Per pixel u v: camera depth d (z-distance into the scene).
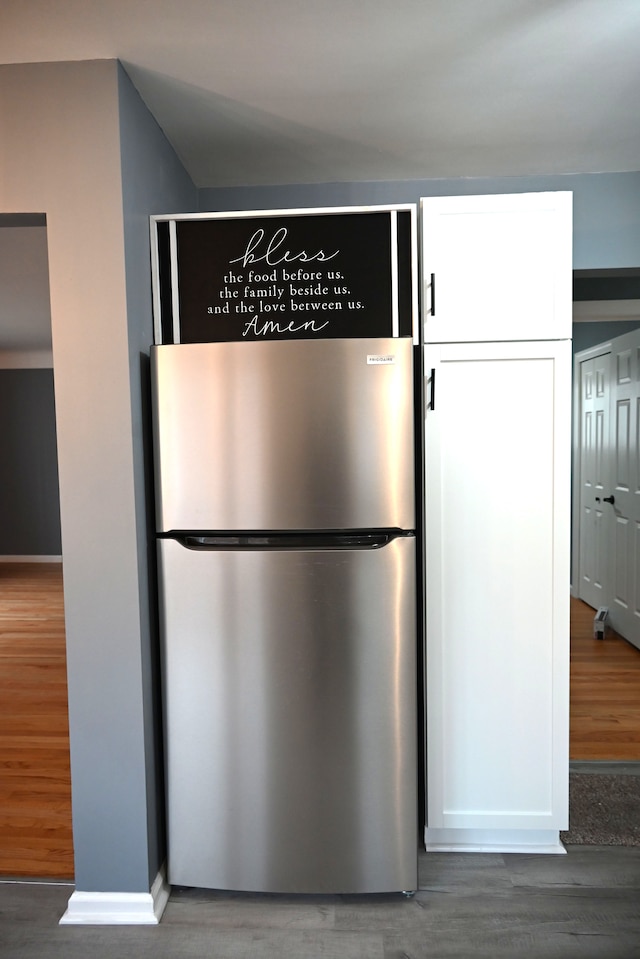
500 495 2.15
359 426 1.93
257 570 1.94
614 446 4.63
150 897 1.96
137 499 1.93
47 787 2.74
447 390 2.13
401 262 2.09
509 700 2.20
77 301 1.88
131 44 1.77
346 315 2.11
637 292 3.47
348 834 1.99
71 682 1.95
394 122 2.27
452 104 2.15
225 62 1.87
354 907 2.02
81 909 1.97
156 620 2.08
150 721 2.01
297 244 2.10
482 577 2.17
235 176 2.72
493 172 2.72
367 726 1.96
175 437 1.96
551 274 2.09
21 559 7.94
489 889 2.09
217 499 1.96
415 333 2.17
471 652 2.19
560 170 2.71
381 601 1.94
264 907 2.02
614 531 4.63
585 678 3.78
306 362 1.92
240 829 2.00
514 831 2.27
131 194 1.94
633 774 2.75
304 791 1.98
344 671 1.95
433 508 2.16
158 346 1.95
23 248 3.40
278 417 1.93
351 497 1.94
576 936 1.89
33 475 7.85
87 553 1.93
